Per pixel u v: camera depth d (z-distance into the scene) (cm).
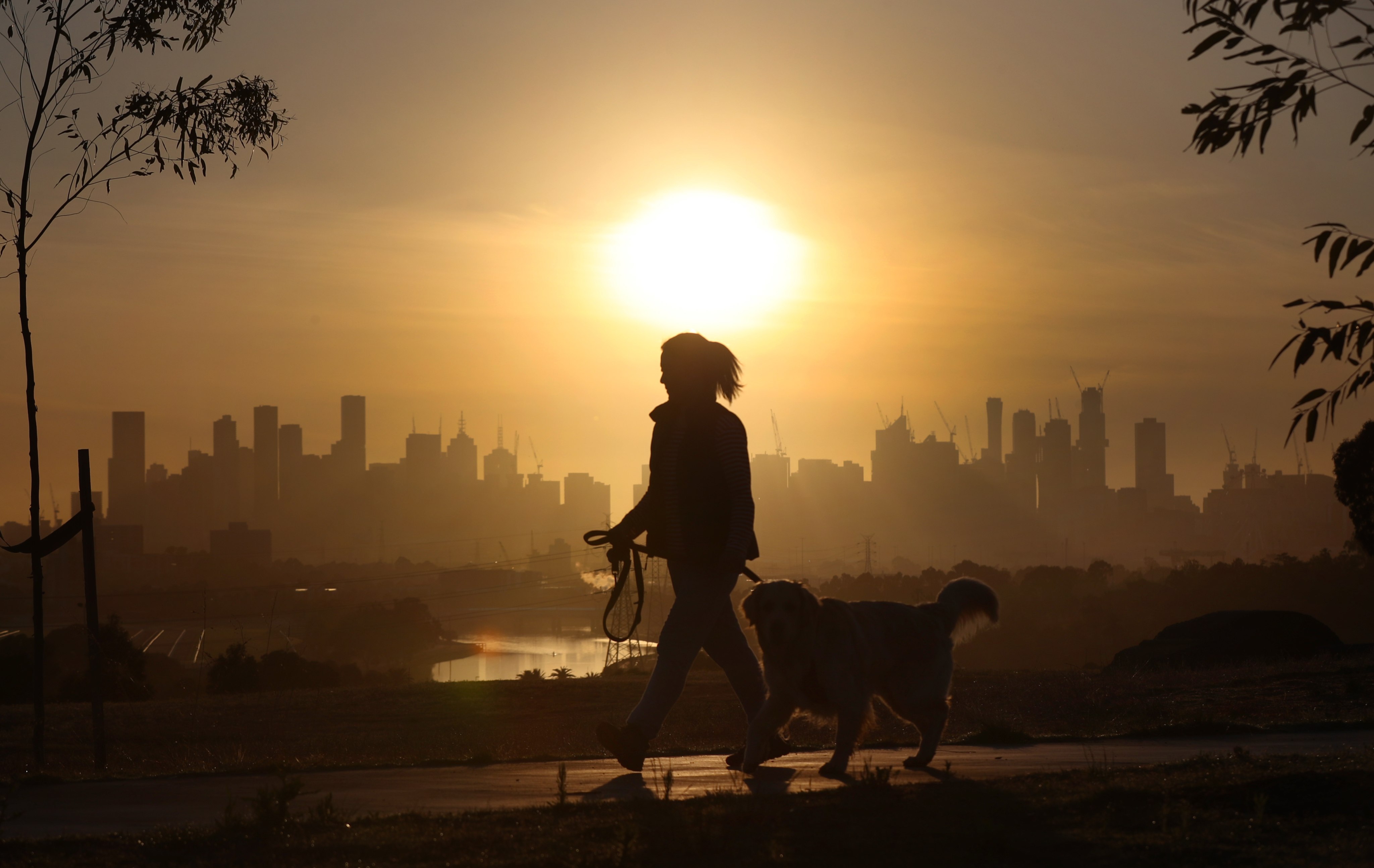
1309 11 496
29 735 1895
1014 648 11519
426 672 13638
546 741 1587
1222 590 12675
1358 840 445
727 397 740
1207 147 529
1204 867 418
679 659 714
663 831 481
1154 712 1563
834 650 685
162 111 1171
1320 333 476
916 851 443
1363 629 10944
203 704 2438
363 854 459
